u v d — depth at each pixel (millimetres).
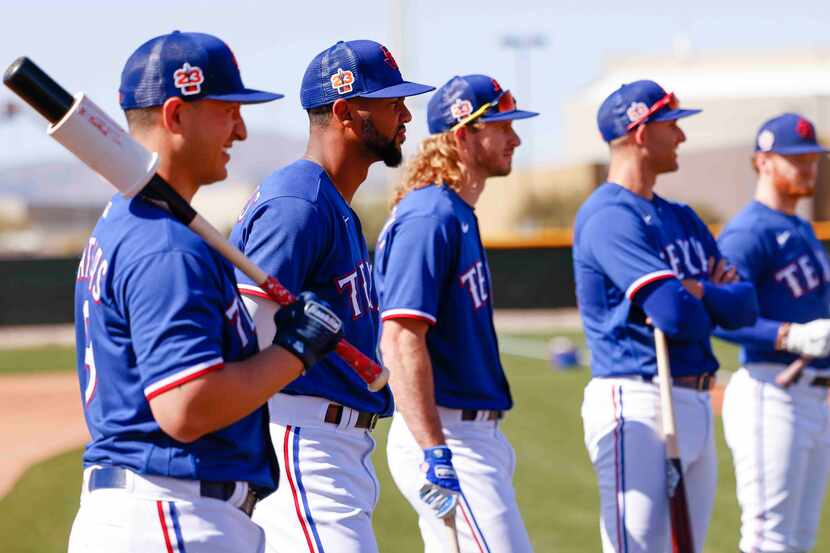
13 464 34531
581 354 60188
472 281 15406
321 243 12844
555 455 32875
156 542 10219
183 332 9703
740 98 179500
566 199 157125
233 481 10617
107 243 10141
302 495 13070
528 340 68250
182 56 10281
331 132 13500
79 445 38031
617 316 16875
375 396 13680
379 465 31344
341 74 13289
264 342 12531
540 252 85375
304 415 13180
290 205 12680
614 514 16688
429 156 15648
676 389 16797
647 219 17047
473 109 15555
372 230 139000
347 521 13219
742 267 19641
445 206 15219
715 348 60312
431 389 14695
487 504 15312
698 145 179000
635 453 16531
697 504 17234
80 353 10805
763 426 19250
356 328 13328
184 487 10320
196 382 9633
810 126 19859
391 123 13500
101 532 10258
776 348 18906
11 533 25484
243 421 10750
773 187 20062
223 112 10508
